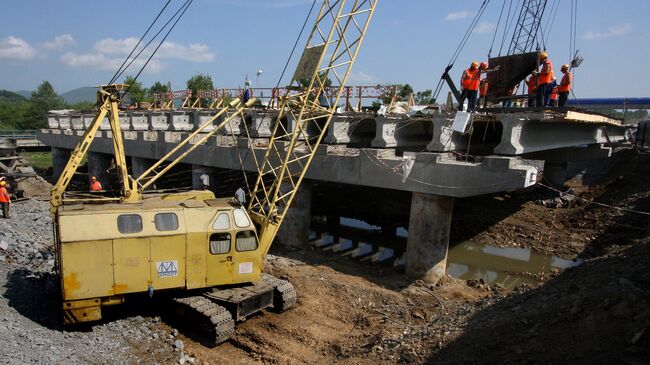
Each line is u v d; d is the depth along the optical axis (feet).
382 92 86.53
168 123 114.83
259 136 86.53
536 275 63.36
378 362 33.35
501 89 71.61
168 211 37.27
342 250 73.26
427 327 39.68
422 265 56.29
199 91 127.34
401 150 77.61
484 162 49.55
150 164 99.55
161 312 41.60
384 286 54.44
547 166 109.29
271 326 41.47
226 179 98.37
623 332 26.14
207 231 37.96
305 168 51.65
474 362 29.07
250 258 40.57
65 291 33.73
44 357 29.17
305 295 48.60
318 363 35.86
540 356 26.94
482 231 81.30
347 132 75.56
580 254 69.46
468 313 41.01
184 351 35.94
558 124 72.49
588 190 102.63
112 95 41.83
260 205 50.55
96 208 36.45
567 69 67.97
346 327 42.88
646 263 38.60
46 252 51.96
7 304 37.47
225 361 35.50
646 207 75.36
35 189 98.89
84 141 41.24
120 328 37.32
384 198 100.94
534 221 84.48
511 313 35.96
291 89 50.01
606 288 32.12
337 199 103.40
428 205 55.11
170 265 36.96
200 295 39.68
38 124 307.37
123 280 35.45
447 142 59.06
